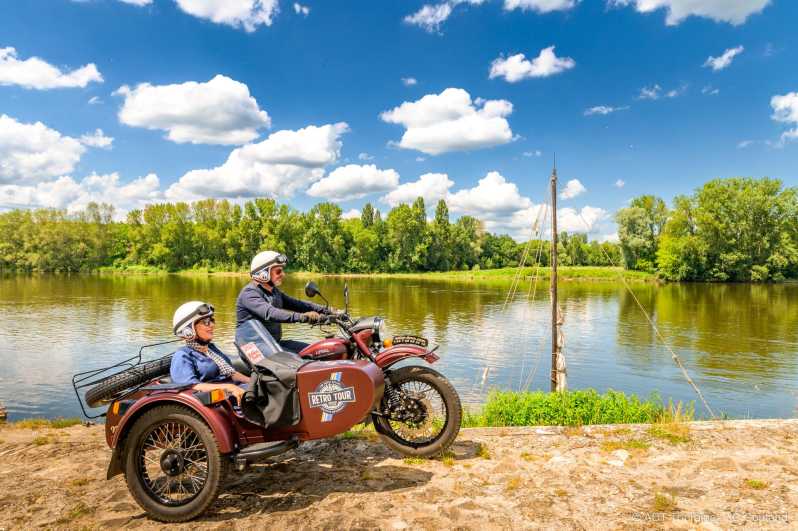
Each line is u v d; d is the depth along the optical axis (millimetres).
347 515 3953
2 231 119562
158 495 4148
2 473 5145
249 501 4277
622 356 22750
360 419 4402
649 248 91688
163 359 4734
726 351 23922
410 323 32219
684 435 5422
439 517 3875
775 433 5418
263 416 4340
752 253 77750
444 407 5074
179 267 121438
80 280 82938
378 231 123812
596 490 4254
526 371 19688
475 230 139125
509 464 4836
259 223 118188
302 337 24094
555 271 13484
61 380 18031
